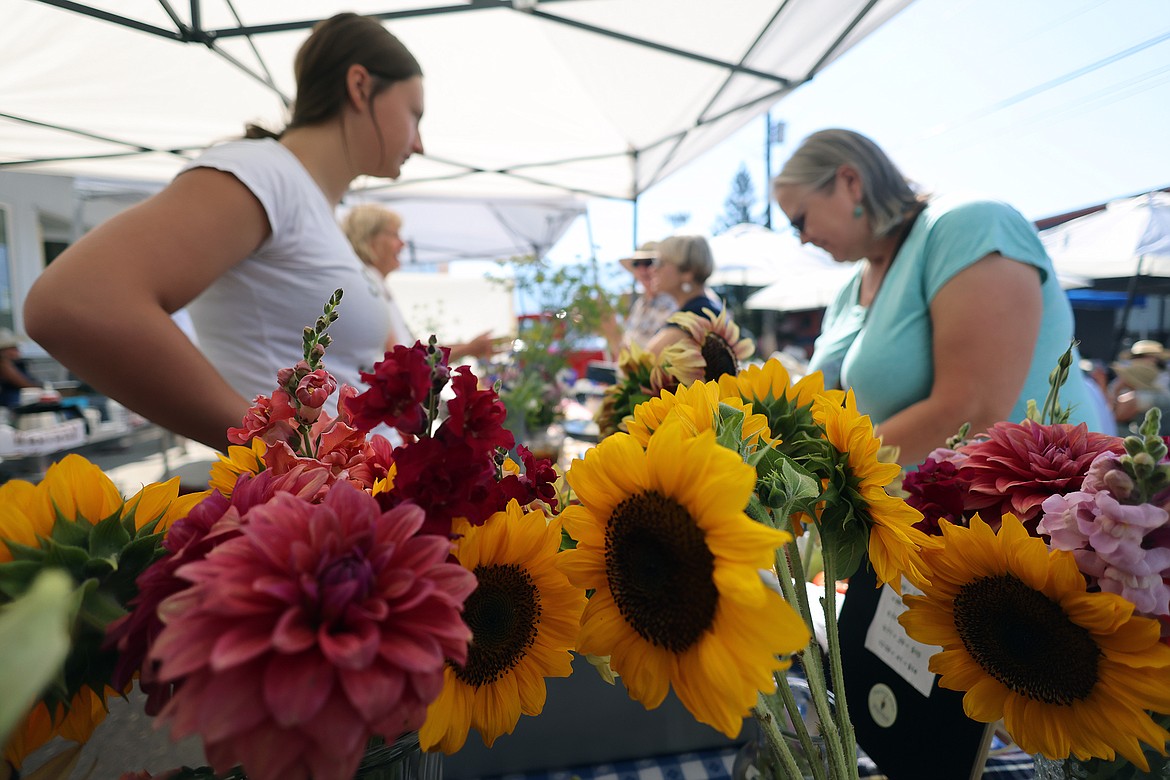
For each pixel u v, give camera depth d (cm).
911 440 102
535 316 238
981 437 49
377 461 37
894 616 53
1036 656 35
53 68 238
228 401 71
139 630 26
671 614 29
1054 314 104
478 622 33
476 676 33
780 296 804
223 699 20
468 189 478
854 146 114
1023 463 39
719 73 268
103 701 28
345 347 101
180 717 19
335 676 21
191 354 69
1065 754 34
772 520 32
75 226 690
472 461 30
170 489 34
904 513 33
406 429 29
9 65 231
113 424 418
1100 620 31
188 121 306
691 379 75
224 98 285
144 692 26
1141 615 31
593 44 258
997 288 97
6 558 27
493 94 316
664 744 67
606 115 343
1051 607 34
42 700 26
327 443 39
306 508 25
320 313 95
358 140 102
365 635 22
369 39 97
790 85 249
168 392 67
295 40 238
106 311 63
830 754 34
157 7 196
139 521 32
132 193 683
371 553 24
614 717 66
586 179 439
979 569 36
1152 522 30
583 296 237
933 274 104
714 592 28
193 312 98
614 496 32
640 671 31
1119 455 36
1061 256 446
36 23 204
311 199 91
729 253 679
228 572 21
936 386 103
